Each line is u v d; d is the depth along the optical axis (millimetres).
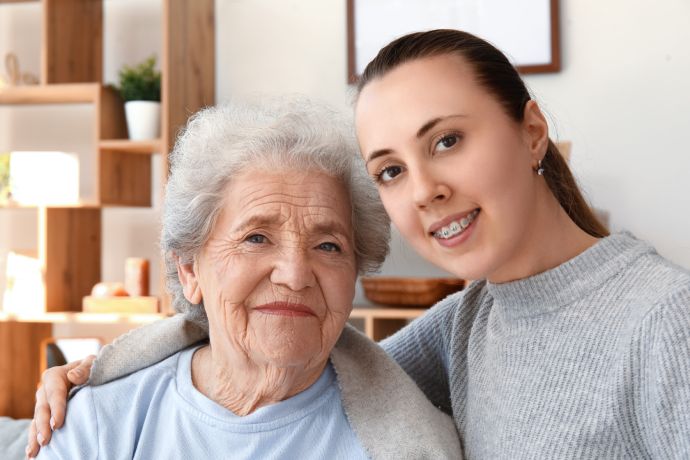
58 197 2787
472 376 1210
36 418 1227
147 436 1212
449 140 977
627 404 958
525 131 1034
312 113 1234
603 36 2635
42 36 2953
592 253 1043
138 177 2906
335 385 1269
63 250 2859
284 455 1176
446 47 994
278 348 1152
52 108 3070
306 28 2889
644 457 964
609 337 992
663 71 2600
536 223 1061
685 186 2586
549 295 1057
